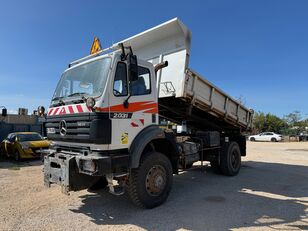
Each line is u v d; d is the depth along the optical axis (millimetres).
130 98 5133
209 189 6961
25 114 28609
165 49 6863
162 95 6883
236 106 9344
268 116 61031
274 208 5402
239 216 4934
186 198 6113
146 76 5609
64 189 4738
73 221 4730
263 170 10062
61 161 4879
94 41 6375
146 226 4492
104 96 4664
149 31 6738
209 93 7828
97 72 5059
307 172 9633
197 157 7918
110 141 4676
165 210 5273
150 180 5375
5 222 4680
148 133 5309
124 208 5410
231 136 9914
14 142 13703
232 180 8117
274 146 26047
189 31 6500
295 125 61031
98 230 4324
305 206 5547
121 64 5031
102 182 6605
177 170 6145
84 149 4930
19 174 9273
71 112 5047
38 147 13305
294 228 4398
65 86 5684
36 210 5320
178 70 6586
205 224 4559
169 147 6066
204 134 8336
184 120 8961
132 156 5004
